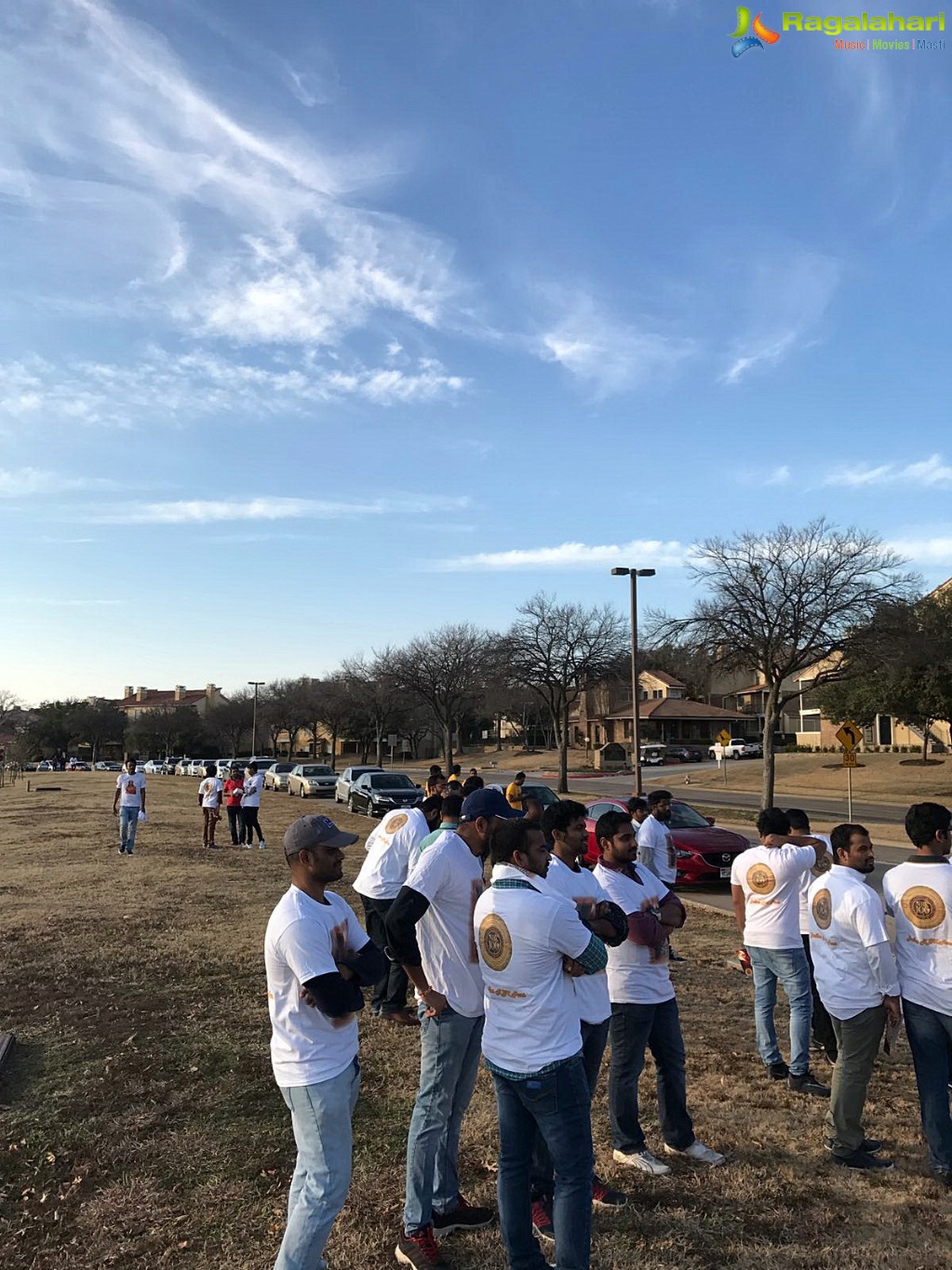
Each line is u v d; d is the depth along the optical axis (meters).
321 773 37.16
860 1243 3.61
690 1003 7.18
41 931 9.49
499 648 36.94
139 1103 4.99
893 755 49.78
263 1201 3.93
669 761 62.34
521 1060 3.09
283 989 3.05
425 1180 3.53
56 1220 3.79
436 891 3.67
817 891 4.48
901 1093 5.27
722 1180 4.16
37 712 106.25
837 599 22.94
